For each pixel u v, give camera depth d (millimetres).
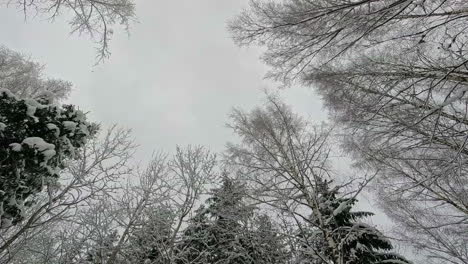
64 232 7051
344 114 5641
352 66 5125
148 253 8453
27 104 3832
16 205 3729
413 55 4418
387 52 4734
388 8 3873
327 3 4629
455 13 3893
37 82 9148
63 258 6871
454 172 4508
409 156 5465
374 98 4844
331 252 6160
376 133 5180
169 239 8430
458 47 3781
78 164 6309
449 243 7203
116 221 7949
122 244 7816
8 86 8359
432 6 4012
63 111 4418
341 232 7074
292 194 6938
